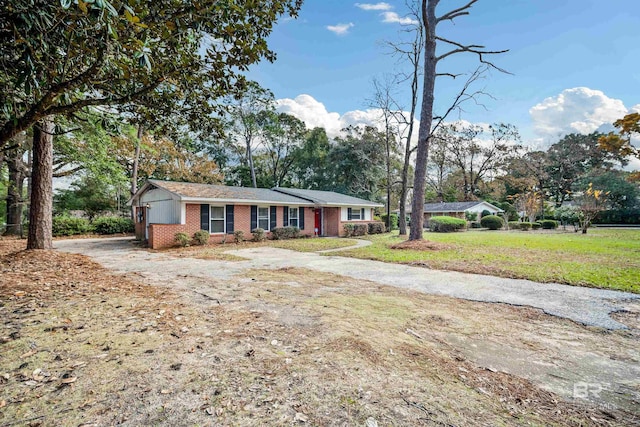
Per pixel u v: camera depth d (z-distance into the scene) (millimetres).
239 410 2008
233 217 15500
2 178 16656
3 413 1932
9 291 4762
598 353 3029
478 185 37031
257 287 5660
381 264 8453
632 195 31109
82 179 21266
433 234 20188
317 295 5094
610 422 1958
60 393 2168
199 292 5238
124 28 3309
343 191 30594
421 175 12336
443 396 2203
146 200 16312
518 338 3383
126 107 5387
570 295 5188
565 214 25094
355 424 1866
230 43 4332
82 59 3951
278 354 2838
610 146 20203
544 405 2133
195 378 2404
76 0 2553
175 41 4012
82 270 7125
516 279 6434
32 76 3342
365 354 2857
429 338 3324
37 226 9266
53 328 3355
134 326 3504
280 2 4465
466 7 11734
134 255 10609
